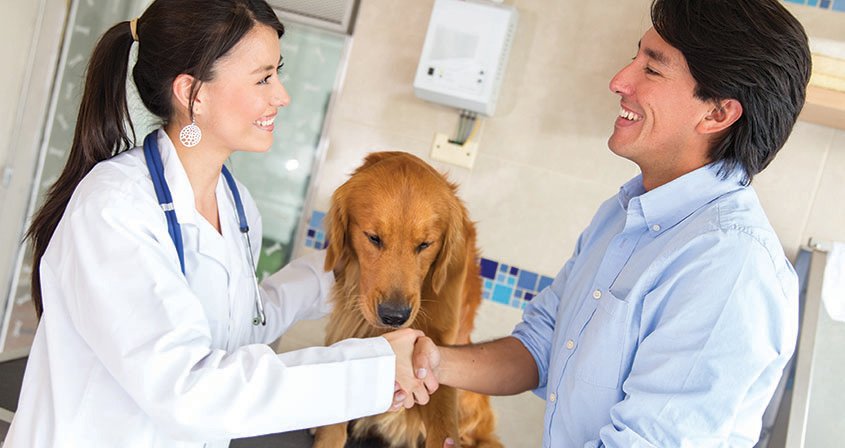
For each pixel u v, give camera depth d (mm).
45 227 1245
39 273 1241
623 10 2074
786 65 1127
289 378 1156
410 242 1631
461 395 2025
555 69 2109
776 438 1870
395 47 2199
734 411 1073
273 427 1157
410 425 1768
